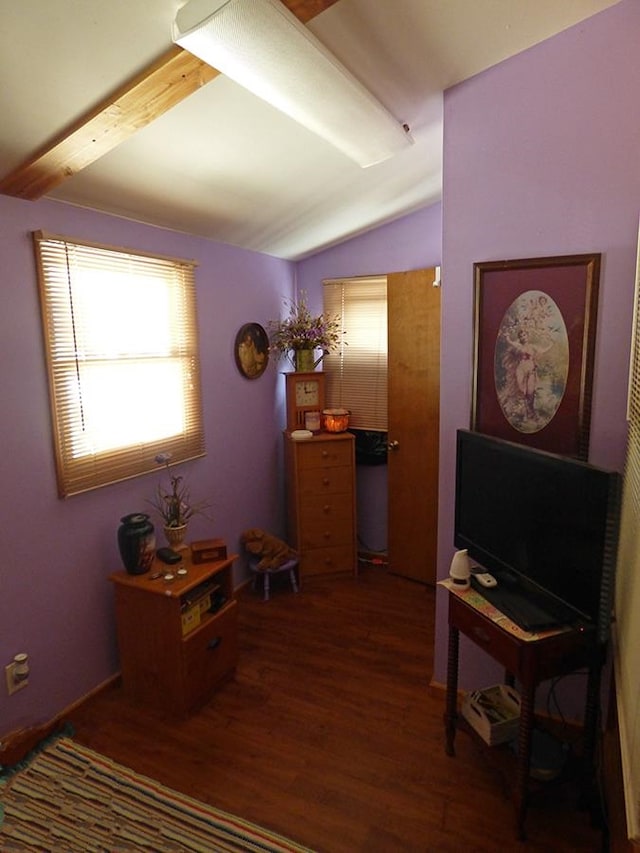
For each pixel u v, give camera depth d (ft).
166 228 8.31
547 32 5.65
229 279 9.96
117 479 7.54
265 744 6.56
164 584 6.93
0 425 5.96
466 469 6.57
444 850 5.17
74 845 5.18
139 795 5.78
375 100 5.62
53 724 6.75
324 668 8.18
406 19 5.05
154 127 5.68
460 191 6.59
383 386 11.75
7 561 6.15
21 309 6.09
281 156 7.00
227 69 4.57
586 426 6.03
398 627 9.42
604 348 5.87
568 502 4.94
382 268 11.51
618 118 5.54
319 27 4.89
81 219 6.81
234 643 7.95
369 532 12.49
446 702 6.36
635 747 3.70
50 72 4.30
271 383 11.66
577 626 4.93
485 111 6.27
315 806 5.66
